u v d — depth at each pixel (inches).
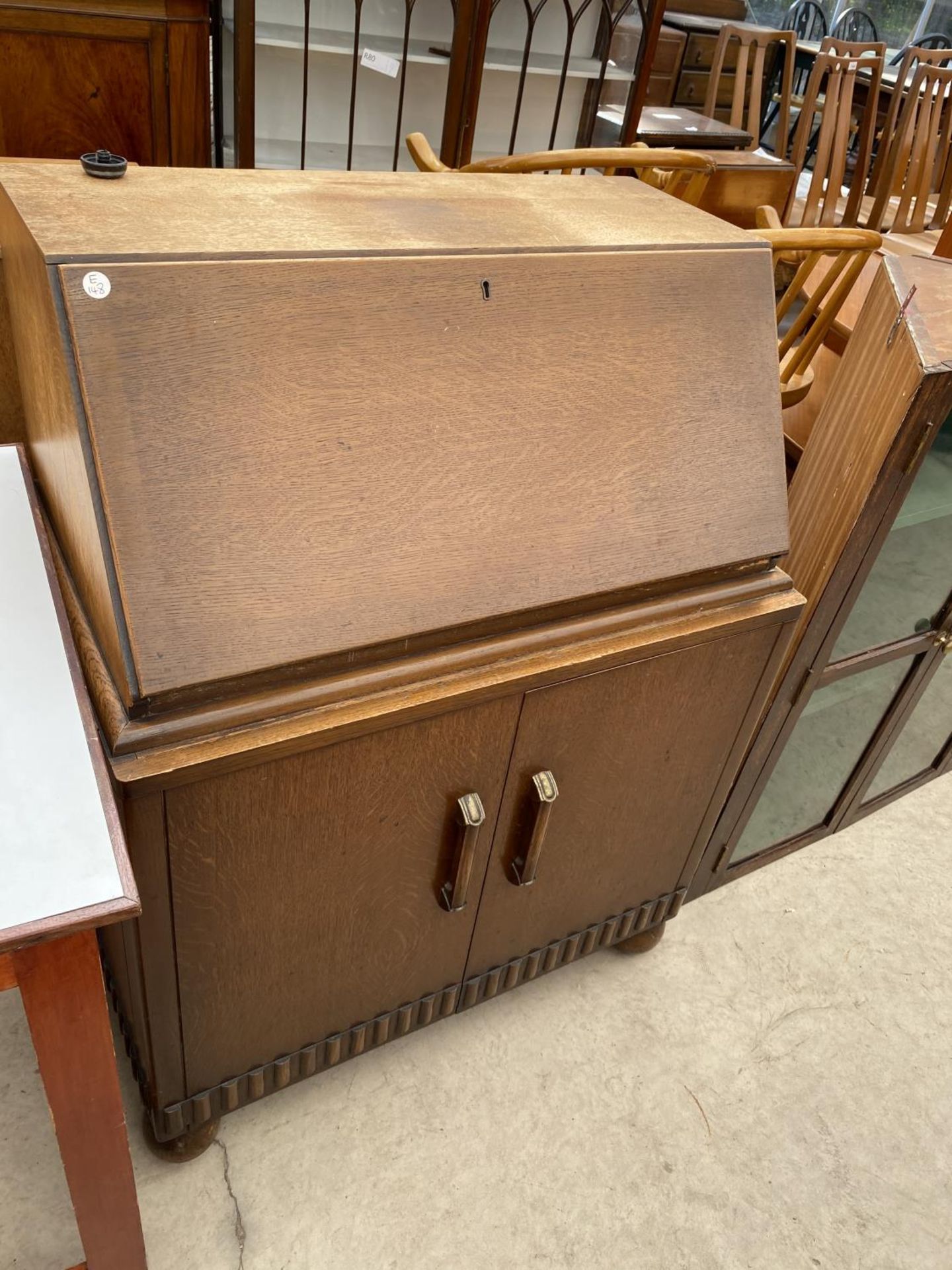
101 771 30.4
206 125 98.3
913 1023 66.2
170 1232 50.0
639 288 40.4
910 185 130.3
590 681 42.8
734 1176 56.2
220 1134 54.2
